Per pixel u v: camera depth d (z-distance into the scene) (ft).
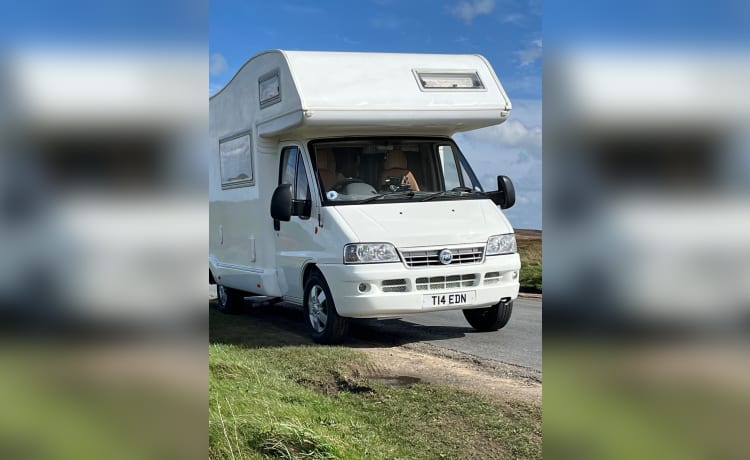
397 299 21.47
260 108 26.11
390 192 23.85
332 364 18.80
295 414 13.35
